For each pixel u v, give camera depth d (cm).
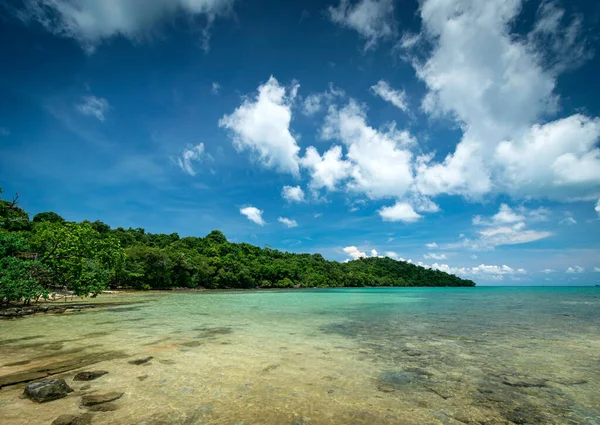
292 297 4738
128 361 874
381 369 861
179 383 706
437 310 2712
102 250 2828
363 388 708
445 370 864
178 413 550
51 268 2288
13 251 2186
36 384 610
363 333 1452
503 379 793
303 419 541
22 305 2156
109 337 1223
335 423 530
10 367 798
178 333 1349
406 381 764
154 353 972
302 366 870
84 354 947
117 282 5466
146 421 514
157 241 9450
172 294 5047
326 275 12006
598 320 2014
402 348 1130
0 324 1524
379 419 552
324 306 3052
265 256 11425
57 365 823
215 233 11362
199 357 938
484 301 4162
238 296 4797
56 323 1572
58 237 2338
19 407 555
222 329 1487
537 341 1285
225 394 647
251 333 1393
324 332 1466
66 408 556
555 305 3431
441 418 567
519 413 596
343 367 873
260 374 789
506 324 1806
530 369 884
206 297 4338
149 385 688
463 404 633
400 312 2498
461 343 1233
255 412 564
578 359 997
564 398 675
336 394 666
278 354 1004
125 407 569
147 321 1709
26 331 1335
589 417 584
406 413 582
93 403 581
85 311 2192
